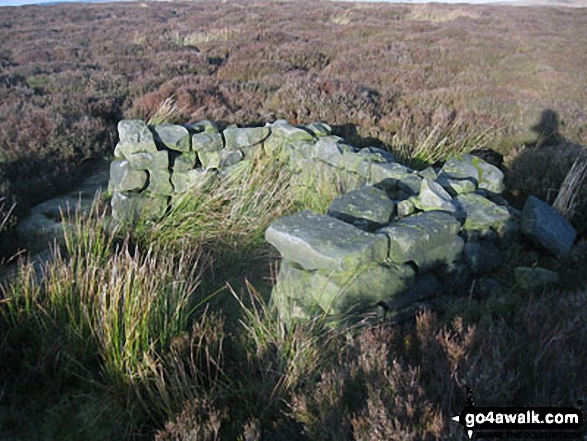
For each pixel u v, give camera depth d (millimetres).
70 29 18688
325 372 2182
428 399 1870
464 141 5816
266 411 2238
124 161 4332
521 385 1891
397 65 10984
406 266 2850
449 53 12172
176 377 2240
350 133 6363
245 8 24609
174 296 2797
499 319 2580
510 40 13984
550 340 2047
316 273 2736
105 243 3779
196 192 4262
